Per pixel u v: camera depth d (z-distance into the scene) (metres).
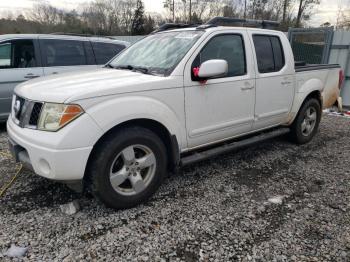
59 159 2.64
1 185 3.63
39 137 2.72
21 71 5.84
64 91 2.79
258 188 3.70
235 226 2.92
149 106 3.06
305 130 5.32
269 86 4.31
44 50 6.13
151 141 3.16
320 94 5.35
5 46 5.72
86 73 3.56
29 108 2.89
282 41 4.59
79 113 2.69
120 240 2.70
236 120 3.97
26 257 2.48
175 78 3.27
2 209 3.13
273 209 3.23
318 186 3.79
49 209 3.14
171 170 3.55
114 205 3.05
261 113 4.30
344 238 2.77
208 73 3.25
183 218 3.04
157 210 3.17
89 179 2.95
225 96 3.74
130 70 3.64
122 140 2.94
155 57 3.71
